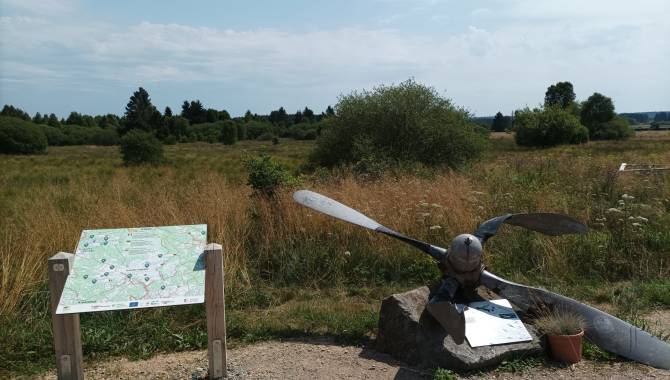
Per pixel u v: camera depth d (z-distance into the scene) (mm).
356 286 5730
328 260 6039
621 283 5590
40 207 8602
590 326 3713
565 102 83312
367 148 14648
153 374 3670
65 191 12672
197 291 3207
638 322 4395
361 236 6457
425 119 15305
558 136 46719
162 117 74250
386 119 15594
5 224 7660
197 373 3660
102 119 95375
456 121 15766
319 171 12195
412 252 6172
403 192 7641
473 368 3498
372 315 4621
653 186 9469
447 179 10062
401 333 3783
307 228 6656
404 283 5734
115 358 3977
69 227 6500
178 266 3352
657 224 6840
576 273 5836
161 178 18219
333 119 16359
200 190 9531
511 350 3598
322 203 4309
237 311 5012
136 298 3139
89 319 4566
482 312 3869
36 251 5660
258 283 5746
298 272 5941
